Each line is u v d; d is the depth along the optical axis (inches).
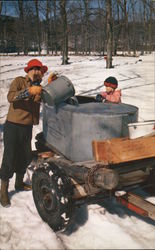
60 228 114.3
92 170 106.3
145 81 479.8
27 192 151.2
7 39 1889.8
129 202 112.5
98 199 122.1
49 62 909.2
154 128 119.6
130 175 122.2
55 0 1204.5
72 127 118.6
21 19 1619.1
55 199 111.4
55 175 113.6
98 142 104.4
